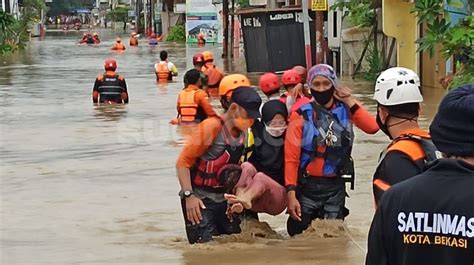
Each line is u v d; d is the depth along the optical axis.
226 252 7.67
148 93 24.31
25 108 20.91
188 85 14.61
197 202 7.74
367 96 21.53
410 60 24.27
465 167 3.58
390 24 24.12
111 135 15.84
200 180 7.77
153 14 92.50
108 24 160.25
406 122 5.20
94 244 8.19
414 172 4.80
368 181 10.98
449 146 3.65
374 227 3.66
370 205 9.65
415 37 24.03
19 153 14.12
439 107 3.75
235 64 38.84
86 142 15.15
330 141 7.71
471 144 3.62
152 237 8.41
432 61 23.27
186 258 7.54
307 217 7.98
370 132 7.68
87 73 34.69
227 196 7.67
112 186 11.20
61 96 24.17
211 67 17.89
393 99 5.17
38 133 16.47
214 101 14.61
